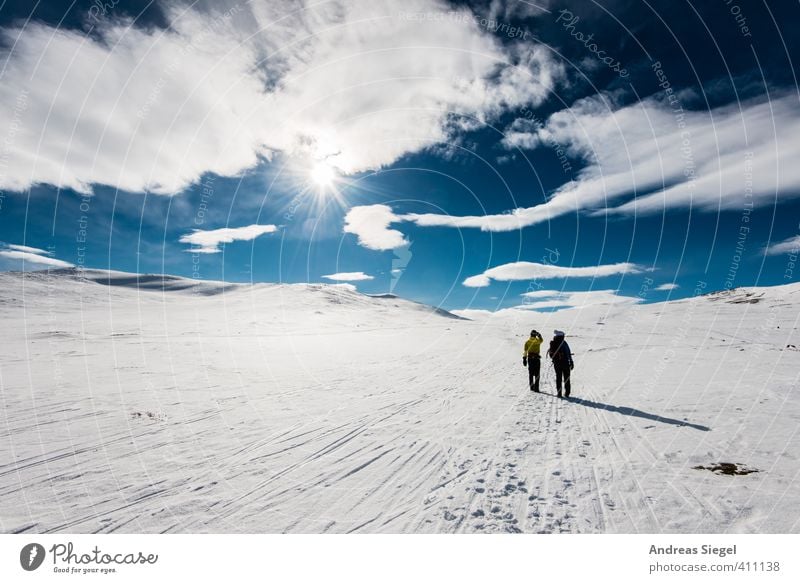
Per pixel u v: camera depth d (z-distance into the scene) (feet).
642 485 13.83
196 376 38.83
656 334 98.84
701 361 46.75
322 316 183.52
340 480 14.96
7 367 40.14
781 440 17.47
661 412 23.54
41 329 91.86
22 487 13.89
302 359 57.72
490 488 14.11
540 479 14.75
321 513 12.53
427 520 12.09
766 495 12.67
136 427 21.16
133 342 70.38
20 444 18.13
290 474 15.49
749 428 19.35
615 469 15.31
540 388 34.91
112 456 16.98
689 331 105.09
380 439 19.98
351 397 30.94
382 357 63.21
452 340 100.99
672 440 18.21
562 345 30.60
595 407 26.05
